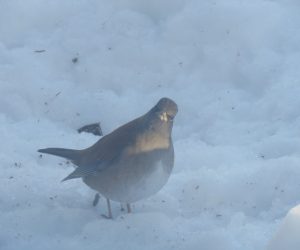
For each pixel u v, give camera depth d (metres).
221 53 12.84
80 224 9.72
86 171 9.58
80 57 13.20
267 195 10.14
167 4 13.74
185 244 9.08
